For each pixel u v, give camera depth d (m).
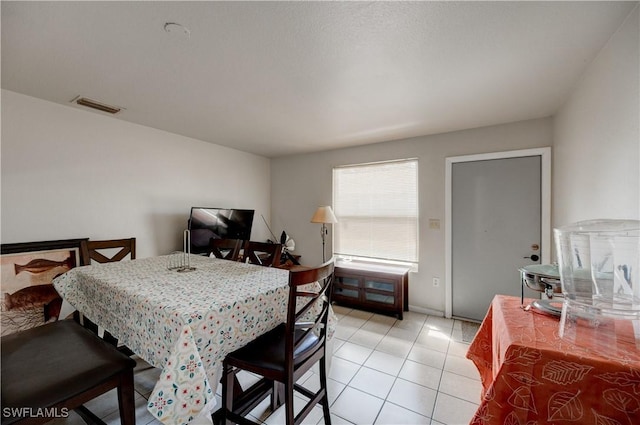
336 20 1.32
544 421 0.94
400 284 3.13
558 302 1.40
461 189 3.09
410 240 3.43
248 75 1.87
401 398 1.82
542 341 1.03
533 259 2.74
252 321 1.38
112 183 2.71
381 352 2.41
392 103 2.34
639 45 1.21
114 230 2.73
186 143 3.38
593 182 1.72
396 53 1.60
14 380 1.07
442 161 3.19
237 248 2.46
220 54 1.62
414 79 1.92
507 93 2.14
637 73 1.22
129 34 1.43
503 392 0.99
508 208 2.85
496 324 1.44
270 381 1.68
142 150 2.95
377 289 3.30
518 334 1.10
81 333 1.47
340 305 3.60
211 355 1.20
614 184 1.45
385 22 1.34
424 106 2.40
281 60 1.68
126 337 1.40
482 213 2.98
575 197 2.05
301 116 2.66
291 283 1.18
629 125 1.29
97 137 2.61
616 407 0.86
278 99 2.26
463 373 2.09
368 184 3.73
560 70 1.80
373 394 1.86
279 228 4.54
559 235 1.16
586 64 1.73
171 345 1.14
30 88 2.07
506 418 0.98
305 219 4.28
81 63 1.72
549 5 1.23
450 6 1.23
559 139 2.45
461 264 3.11
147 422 1.58
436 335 2.73
